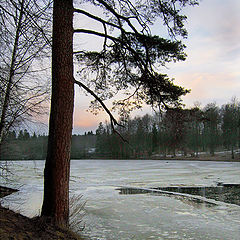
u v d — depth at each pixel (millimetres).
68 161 5230
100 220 9633
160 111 7012
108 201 14188
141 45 6812
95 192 17672
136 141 66000
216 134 65000
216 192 17438
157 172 34406
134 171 36781
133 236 7762
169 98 6773
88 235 7344
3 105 6871
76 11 5777
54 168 5055
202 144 69438
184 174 30859
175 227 8938
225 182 22875
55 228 4625
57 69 5289
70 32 5488
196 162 55531
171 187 20125
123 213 11156
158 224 9305
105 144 74562
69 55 5426
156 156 70812
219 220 9992
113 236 7617
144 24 6496
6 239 3502
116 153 72625
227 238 7762
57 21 5395
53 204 4977
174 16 6129
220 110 62469
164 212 11461
